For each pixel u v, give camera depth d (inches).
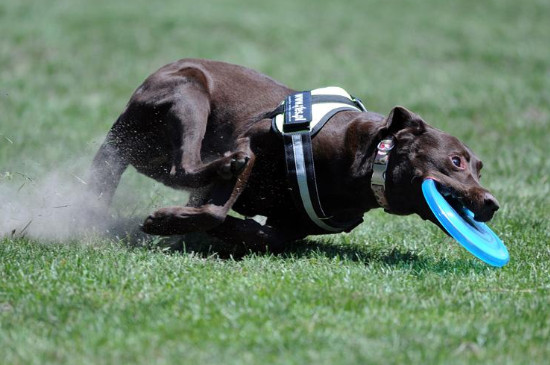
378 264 354.3
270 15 1364.4
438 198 338.3
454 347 261.6
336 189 368.2
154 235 374.3
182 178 370.0
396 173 352.5
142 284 309.0
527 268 358.6
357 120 366.9
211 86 408.8
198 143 384.8
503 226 442.6
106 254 348.5
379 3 1584.6
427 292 314.0
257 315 277.3
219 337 258.1
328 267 344.2
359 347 254.4
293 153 361.7
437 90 890.7
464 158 352.2
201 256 365.4
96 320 270.8
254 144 372.8
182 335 260.4
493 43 1215.6
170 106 393.7
